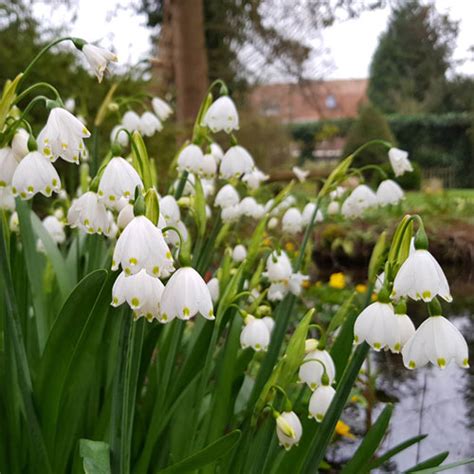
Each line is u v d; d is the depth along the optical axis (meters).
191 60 8.51
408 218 1.24
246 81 12.09
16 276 1.98
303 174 3.11
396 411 3.82
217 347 2.62
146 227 1.13
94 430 1.86
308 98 12.10
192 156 2.15
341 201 2.74
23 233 1.97
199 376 2.00
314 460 1.50
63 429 1.72
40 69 6.02
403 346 1.25
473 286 7.34
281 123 12.71
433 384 4.33
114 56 1.46
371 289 1.73
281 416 1.49
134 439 1.90
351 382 1.43
